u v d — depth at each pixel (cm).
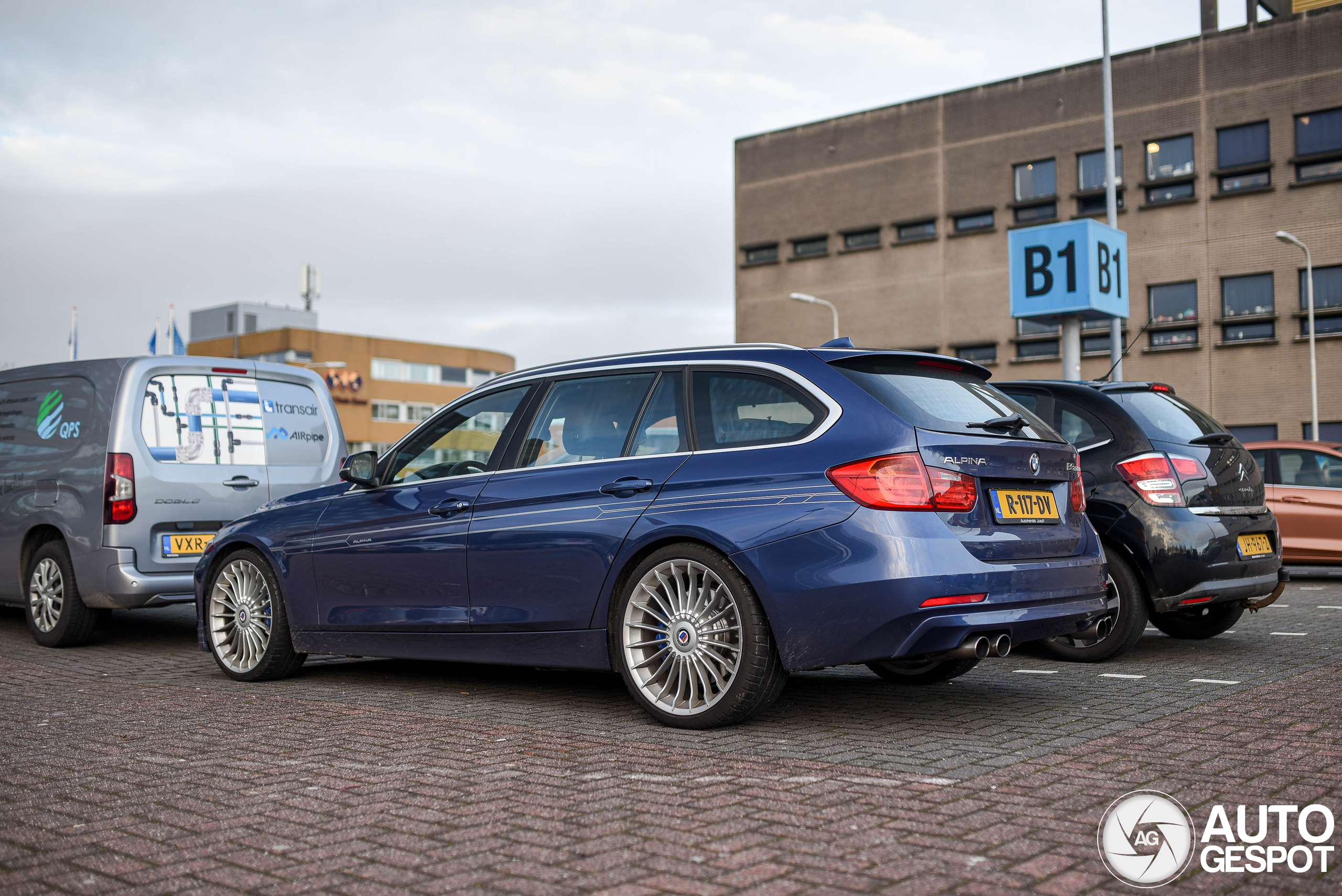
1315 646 714
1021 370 3525
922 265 3738
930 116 3738
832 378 471
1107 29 1930
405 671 666
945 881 278
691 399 504
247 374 848
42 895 279
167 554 786
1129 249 3350
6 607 1136
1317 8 3219
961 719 488
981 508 453
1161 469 648
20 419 854
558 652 512
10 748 452
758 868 290
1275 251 3130
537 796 364
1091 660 662
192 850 312
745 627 455
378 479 604
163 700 569
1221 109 3228
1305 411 3061
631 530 488
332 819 341
